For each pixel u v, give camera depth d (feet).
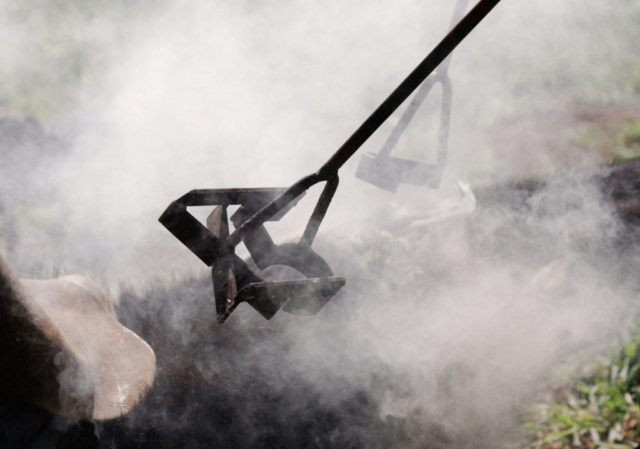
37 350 5.01
